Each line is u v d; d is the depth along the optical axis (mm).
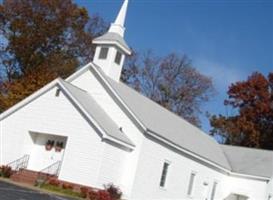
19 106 36188
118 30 40062
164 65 72688
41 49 59938
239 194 46531
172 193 38875
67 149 33062
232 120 69312
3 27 58469
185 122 48188
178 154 39062
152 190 36281
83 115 33219
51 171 33625
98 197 29859
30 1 57906
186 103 72000
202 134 50562
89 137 32625
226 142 69062
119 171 33844
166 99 72000
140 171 34656
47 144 35188
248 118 68250
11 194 23141
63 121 33938
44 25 58469
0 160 36125
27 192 25891
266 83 69312
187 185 40938
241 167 48250
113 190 32250
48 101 35062
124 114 35562
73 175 32250
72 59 61312
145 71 72562
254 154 51219
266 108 67375
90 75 37812
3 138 36344
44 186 31172
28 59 59031
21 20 57781
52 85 34969
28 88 54906
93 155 32156
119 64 39594
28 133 35531
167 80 72250
